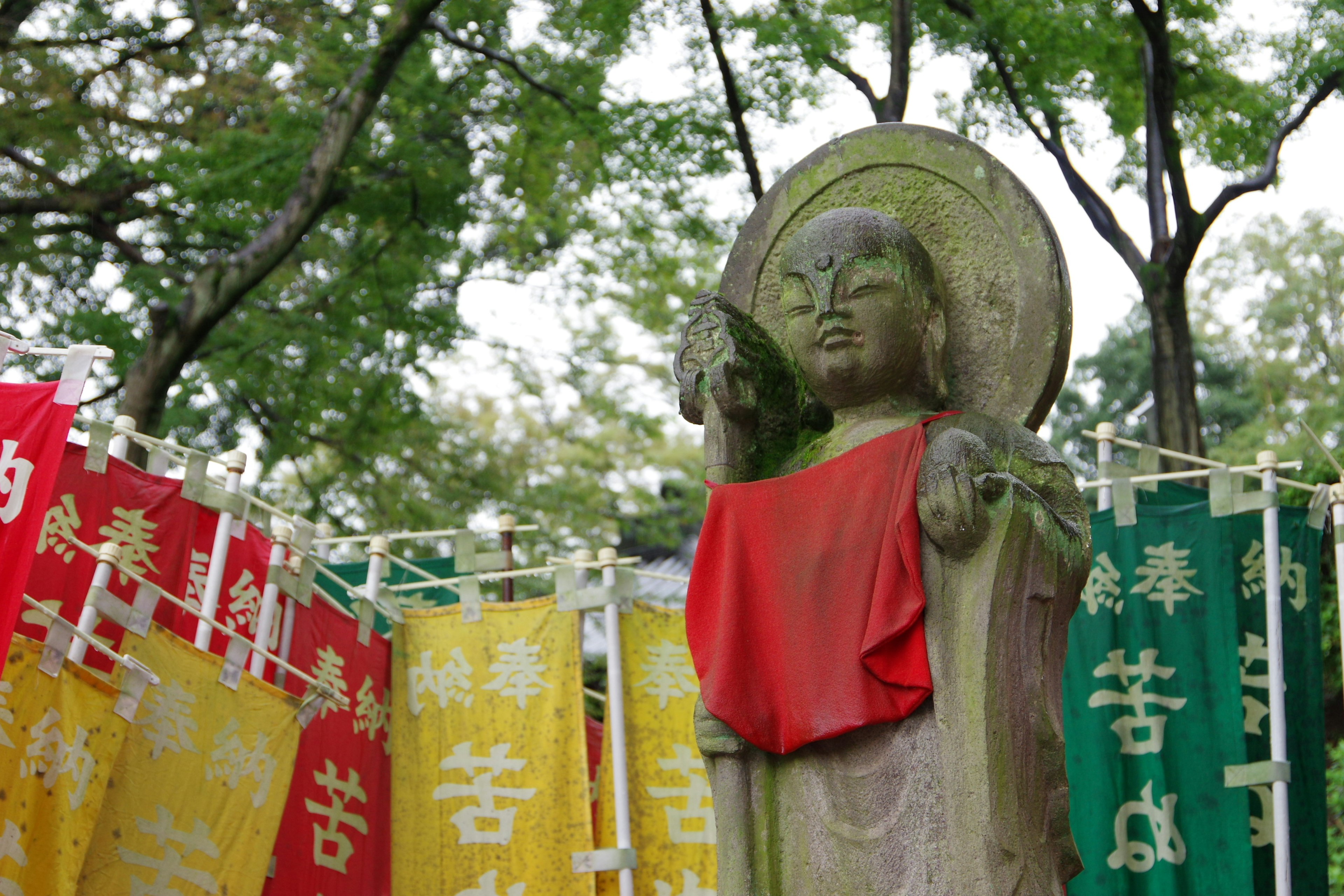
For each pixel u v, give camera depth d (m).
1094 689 7.18
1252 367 18.66
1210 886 6.72
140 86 12.35
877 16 11.75
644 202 12.98
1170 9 11.43
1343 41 11.30
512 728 7.48
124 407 10.70
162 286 12.41
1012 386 4.42
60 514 6.33
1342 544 7.12
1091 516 7.53
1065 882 3.85
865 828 3.85
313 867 6.78
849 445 4.29
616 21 11.82
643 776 7.68
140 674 5.66
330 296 13.85
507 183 13.27
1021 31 11.25
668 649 7.94
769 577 4.12
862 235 4.30
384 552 7.88
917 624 3.90
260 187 12.43
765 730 4.02
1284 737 6.80
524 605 7.77
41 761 5.29
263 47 12.72
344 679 7.28
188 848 5.89
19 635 5.32
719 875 4.02
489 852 7.24
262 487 14.38
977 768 3.72
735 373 4.45
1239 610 7.22
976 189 4.60
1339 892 11.16
